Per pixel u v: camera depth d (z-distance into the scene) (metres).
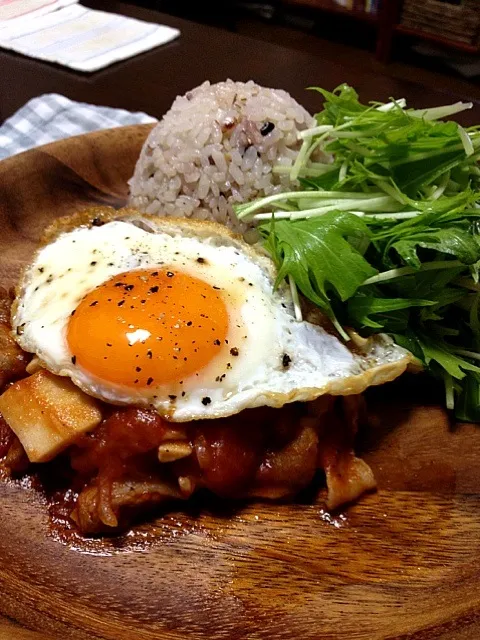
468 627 0.12
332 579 0.13
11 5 0.39
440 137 0.18
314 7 0.60
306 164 0.20
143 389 0.14
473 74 0.51
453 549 0.14
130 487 0.14
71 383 0.14
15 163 0.22
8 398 0.14
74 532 0.14
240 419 0.14
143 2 0.59
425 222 0.17
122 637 0.12
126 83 0.33
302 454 0.14
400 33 0.53
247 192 0.20
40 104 0.28
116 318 0.14
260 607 0.12
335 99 0.20
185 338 0.14
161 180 0.21
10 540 0.13
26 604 0.12
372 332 0.17
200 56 0.36
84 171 0.23
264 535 0.14
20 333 0.15
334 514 0.14
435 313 0.18
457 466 0.16
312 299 0.15
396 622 0.12
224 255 0.17
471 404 0.17
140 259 0.16
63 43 0.35
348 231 0.16
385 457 0.16
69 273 0.16
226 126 0.21
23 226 0.21
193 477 0.14
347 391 0.14
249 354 0.14
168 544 0.14
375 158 0.18
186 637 0.12
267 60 0.36
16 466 0.14
